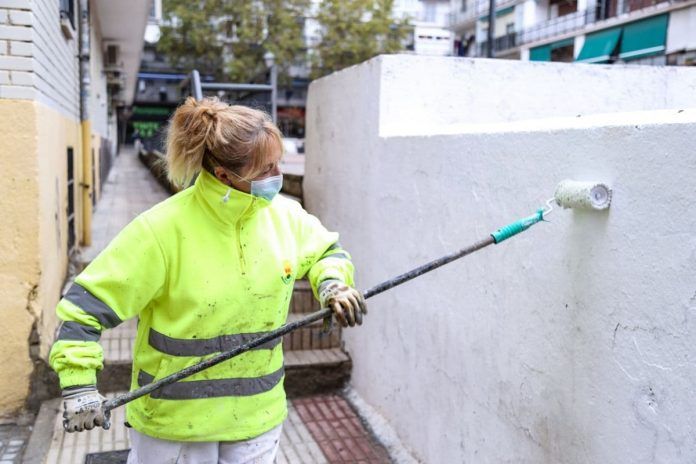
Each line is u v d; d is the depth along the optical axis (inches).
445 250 123.9
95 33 422.3
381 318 156.1
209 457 80.5
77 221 240.5
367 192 162.9
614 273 81.4
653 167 75.4
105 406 73.1
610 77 173.0
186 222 76.3
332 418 161.8
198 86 236.4
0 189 145.7
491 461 109.9
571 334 89.5
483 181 110.7
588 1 955.3
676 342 72.5
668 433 73.6
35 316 151.6
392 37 1019.3
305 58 1002.7
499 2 1193.4
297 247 84.5
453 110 160.1
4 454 137.2
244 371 79.7
